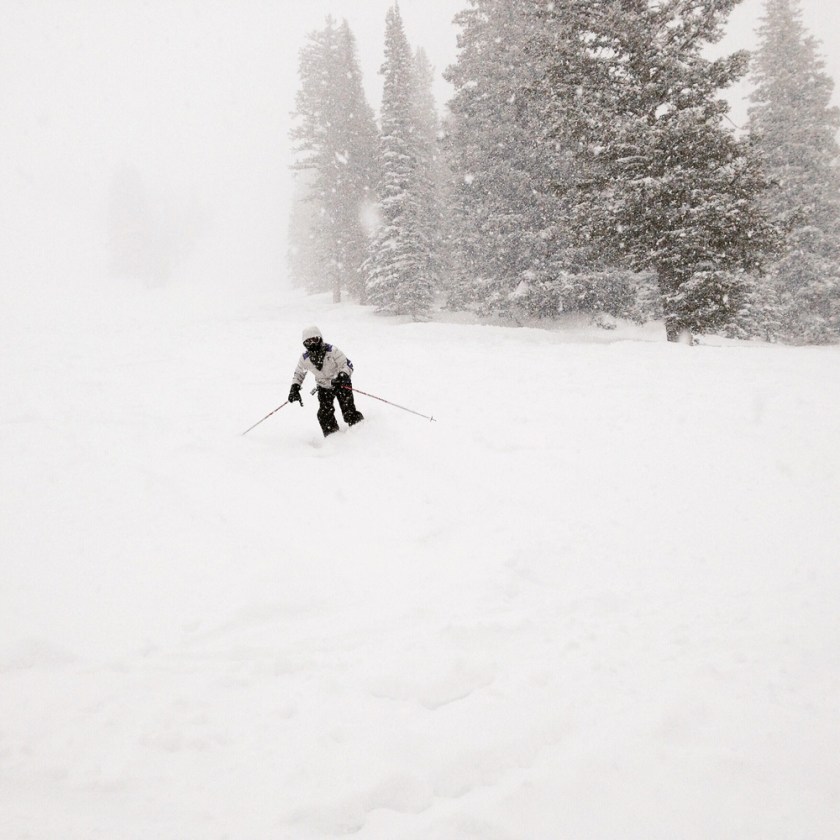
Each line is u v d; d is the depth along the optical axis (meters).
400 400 7.43
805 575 3.30
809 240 23.11
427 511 4.36
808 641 2.70
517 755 2.03
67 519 3.83
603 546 3.82
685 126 13.85
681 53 14.66
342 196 29.81
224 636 2.77
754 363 8.78
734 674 2.47
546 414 6.51
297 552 3.65
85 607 2.93
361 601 3.15
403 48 24.73
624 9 15.23
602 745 2.05
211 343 13.70
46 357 11.44
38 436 5.48
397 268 23.95
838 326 23.56
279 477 4.93
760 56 24.09
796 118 23.53
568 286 20.02
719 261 14.58
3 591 3.01
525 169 21.64
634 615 3.02
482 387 7.97
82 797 1.80
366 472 5.11
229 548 3.60
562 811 1.78
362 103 29.62
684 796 1.83
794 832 1.69
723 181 14.12
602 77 15.62
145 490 4.34
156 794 1.82
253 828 1.70
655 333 20.02
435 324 18.89
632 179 15.03
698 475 4.73
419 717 2.23
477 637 2.79
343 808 1.79
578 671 2.52
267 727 2.15
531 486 4.78
